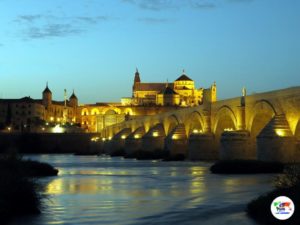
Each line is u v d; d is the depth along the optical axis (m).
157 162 101.25
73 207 28.62
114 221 23.70
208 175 57.41
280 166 62.22
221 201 31.17
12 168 29.00
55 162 106.75
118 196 34.78
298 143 75.81
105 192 37.81
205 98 109.12
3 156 31.75
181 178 52.97
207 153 106.25
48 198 32.38
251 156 88.94
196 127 117.38
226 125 105.06
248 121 90.81
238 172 60.97
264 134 77.06
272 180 48.00
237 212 26.22
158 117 146.50
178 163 93.56
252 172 61.19
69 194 36.25
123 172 65.94
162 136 136.75
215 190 38.50
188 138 111.50
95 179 52.47
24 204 26.33
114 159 127.38
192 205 29.36
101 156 161.12
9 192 25.83
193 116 115.50
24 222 23.31
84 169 74.88
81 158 139.00
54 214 25.89
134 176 57.22
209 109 108.25
